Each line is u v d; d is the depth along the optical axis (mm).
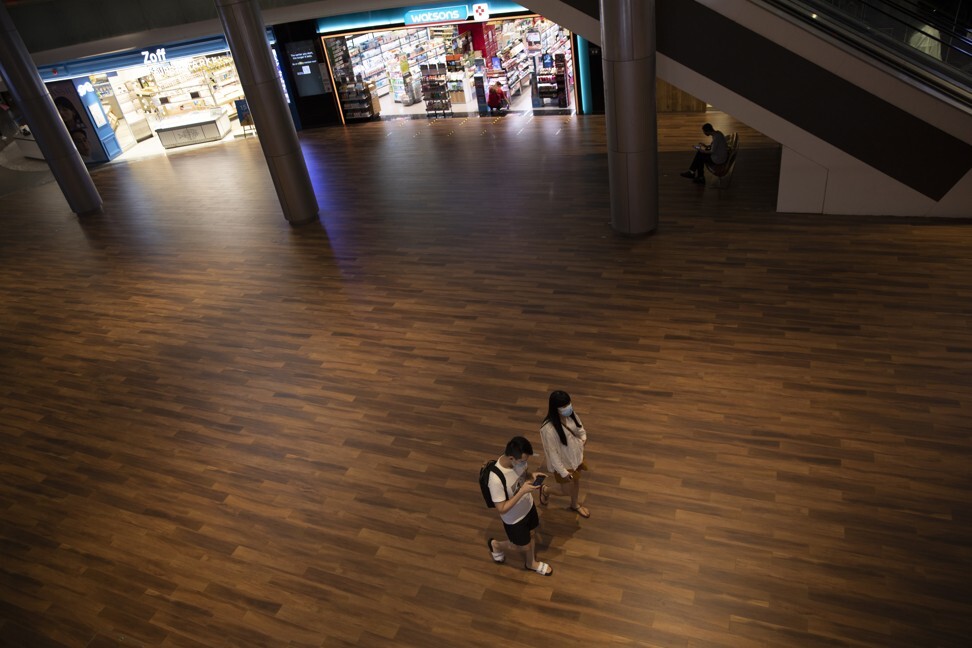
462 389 6645
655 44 7844
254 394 7098
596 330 7195
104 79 17109
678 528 4902
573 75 14180
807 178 8625
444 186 11812
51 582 5258
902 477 5023
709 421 5781
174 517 5715
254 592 4930
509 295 8102
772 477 5184
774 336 6672
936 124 7684
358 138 15594
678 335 6902
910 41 7844
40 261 11344
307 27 15805
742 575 4520
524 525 4391
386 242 9992
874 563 4465
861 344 6387
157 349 8180
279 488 5840
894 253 7703
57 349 8523
